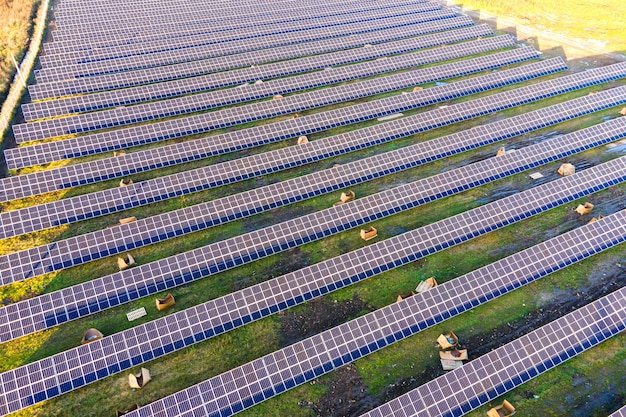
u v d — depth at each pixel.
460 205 41.97
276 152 46.22
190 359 29.53
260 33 76.81
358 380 28.70
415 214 40.97
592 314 30.92
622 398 27.81
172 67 62.44
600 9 87.50
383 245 36.06
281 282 33.09
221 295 33.78
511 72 62.16
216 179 43.50
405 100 55.94
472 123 53.50
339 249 37.66
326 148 47.66
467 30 76.25
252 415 26.64
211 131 51.38
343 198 41.44
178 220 38.25
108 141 47.59
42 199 41.44
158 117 53.06
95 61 65.38
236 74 61.12
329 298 33.62
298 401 27.52
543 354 28.95
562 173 45.25
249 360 29.73
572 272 35.72
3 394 26.02
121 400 27.30
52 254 34.69
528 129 51.25
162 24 78.44
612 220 38.34
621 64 63.19
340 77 61.84
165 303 32.38
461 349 30.50
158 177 44.12
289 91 58.75
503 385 27.59
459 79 63.06
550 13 86.62
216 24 78.62
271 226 37.44
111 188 43.31
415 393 26.42
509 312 32.88
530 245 38.25
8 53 64.94
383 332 30.31
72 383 27.22
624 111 54.25
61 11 78.38
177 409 25.69
